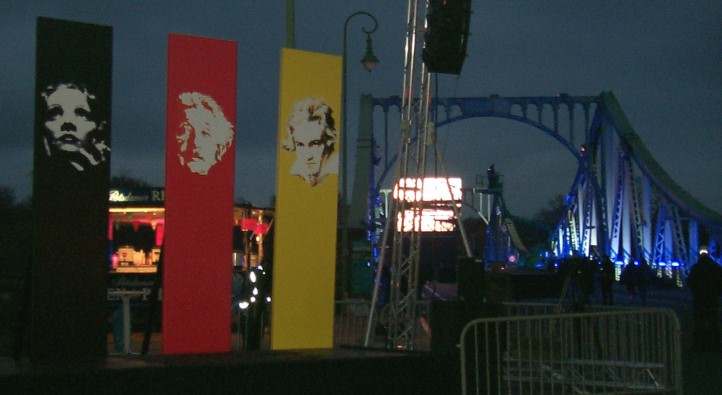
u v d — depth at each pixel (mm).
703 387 13492
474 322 10094
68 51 9445
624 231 76812
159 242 21172
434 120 14320
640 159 73125
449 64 11852
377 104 83062
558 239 101875
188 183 10328
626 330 12289
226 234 10500
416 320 15391
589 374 12227
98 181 9531
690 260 60312
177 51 10312
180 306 10258
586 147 86000
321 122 11320
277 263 11039
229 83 10539
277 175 11086
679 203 61969
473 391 10289
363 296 31094
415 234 13789
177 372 8812
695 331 18391
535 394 11430
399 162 13648
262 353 10281
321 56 11344
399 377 10078
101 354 9523
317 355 10023
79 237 9438
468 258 10703
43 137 9320
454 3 11305
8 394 8008
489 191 92375
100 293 9516
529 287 40969
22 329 9516
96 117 9547
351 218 69125
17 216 39781
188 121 10336
